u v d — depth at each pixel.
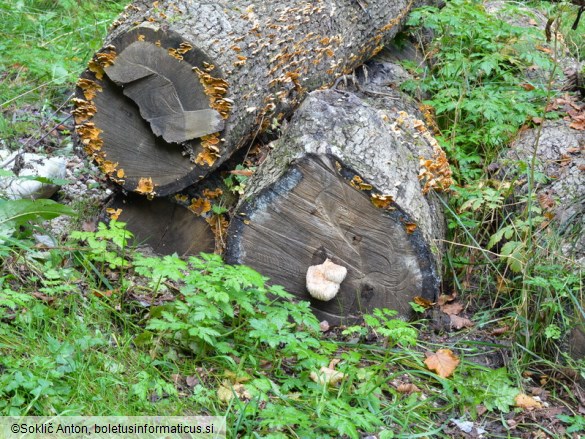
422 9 6.95
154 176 5.08
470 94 6.41
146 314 4.43
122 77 4.88
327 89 5.29
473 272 5.41
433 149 5.39
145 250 5.31
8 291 3.92
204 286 4.11
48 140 6.07
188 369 4.11
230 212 5.33
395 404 4.14
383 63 6.88
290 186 4.73
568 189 5.52
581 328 4.53
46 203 4.38
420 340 4.78
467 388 4.32
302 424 3.63
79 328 4.00
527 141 6.08
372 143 4.86
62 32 7.51
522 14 7.80
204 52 4.77
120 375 3.85
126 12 5.21
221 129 4.85
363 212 4.73
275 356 4.31
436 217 5.18
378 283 4.85
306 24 5.52
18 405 3.45
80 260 4.66
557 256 4.86
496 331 4.91
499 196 5.47
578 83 6.77
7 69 6.78
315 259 4.84
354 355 4.22
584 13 8.11
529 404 4.29
